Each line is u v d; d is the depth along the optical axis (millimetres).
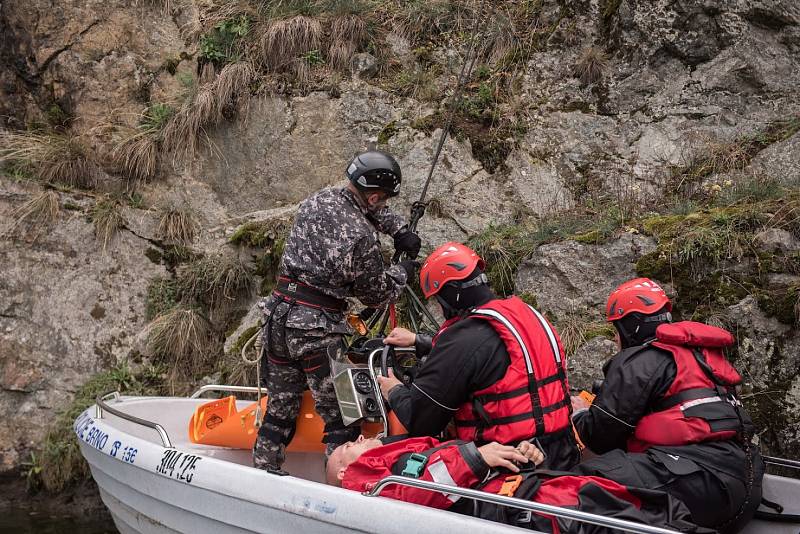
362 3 6848
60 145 6727
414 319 4137
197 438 4504
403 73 6602
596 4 6281
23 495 5559
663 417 3049
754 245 4770
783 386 4480
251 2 7039
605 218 5457
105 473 4109
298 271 3635
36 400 5996
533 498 2779
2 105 7035
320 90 6539
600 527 2664
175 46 7004
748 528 3400
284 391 3783
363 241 3592
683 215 5168
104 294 6289
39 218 6316
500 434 2936
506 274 5477
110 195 6602
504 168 6109
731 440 3059
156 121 6781
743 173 5500
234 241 6316
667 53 5992
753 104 5797
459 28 6766
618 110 6062
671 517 2701
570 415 3082
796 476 4355
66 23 7031
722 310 4688
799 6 5789
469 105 6324
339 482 3275
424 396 3016
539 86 6320
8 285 6137
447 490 2701
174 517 3598
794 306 4516
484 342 2975
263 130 6590
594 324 5051
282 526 3094
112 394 4770
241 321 6148
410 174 6145
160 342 6082
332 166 6418
